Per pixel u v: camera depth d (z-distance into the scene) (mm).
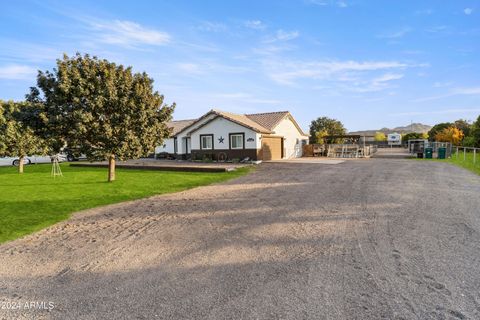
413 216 6797
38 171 20812
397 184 11438
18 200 9750
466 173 14797
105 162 25062
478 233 5566
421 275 3941
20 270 4473
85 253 5117
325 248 4996
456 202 8141
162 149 33406
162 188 11953
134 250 5199
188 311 3240
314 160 26891
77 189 11969
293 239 5488
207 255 4863
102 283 3988
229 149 27031
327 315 3086
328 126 61344
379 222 6387
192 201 9219
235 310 3227
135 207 8594
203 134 28344
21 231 6430
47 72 12766
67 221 7223
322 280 3867
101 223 7000
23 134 19203
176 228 6422
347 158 30156
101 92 12273
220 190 11109
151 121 13852
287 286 3730
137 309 3316
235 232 6004
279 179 13711
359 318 3020
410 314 3076
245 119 29812
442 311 3121
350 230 5902
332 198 8977
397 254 4656
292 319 3029
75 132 12227
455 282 3736
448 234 5531
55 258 4918
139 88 13062
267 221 6707
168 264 4559
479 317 3010
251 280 3928
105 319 3139
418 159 26672
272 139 28766
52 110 12445
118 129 12602
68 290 3816
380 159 27672
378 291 3553
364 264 4324
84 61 12633
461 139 41812
